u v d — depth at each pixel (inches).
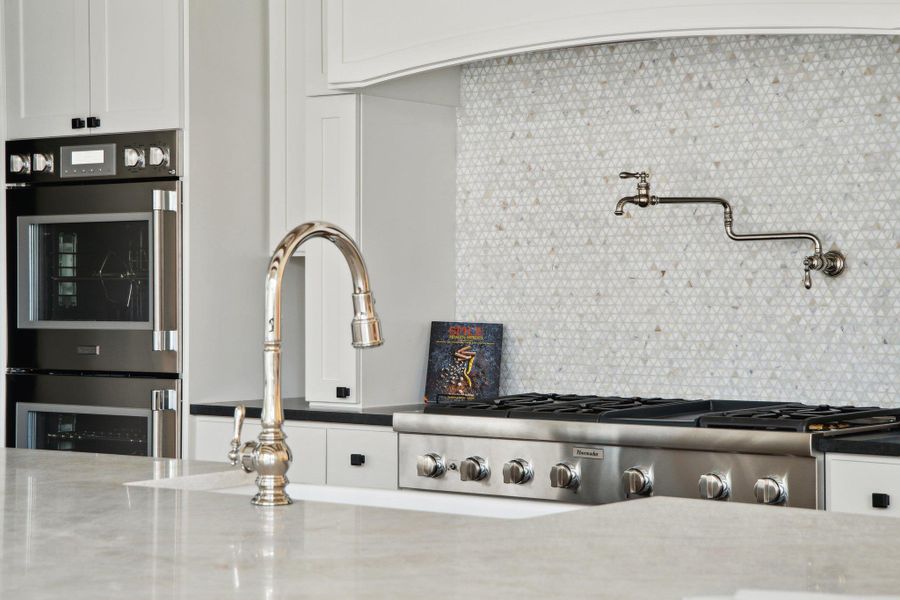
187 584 48.3
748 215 146.3
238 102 169.0
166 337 162.6
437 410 139.9
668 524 62.0
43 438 175.3
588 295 159.0
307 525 62.7
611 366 156.9
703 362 149.5
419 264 164.9
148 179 166.1
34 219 174.9
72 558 54.4
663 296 152.7
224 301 167.9
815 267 138.5
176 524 63.7
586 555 53.4
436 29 147.9
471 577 48.8
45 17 174.4
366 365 156.6
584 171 159.5
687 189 150.8
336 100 158.7
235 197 169.0
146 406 165.3
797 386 142.7
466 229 169.9
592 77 158.7
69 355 172.1
